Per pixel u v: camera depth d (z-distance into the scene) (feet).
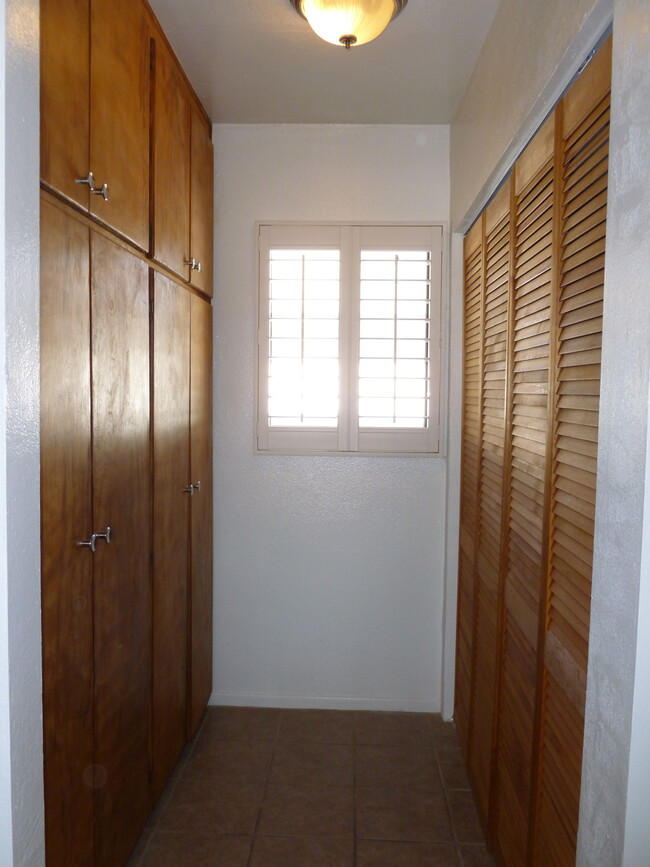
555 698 4.52
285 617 9.45
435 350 9.11
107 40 4.90
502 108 5.88
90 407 4.69
